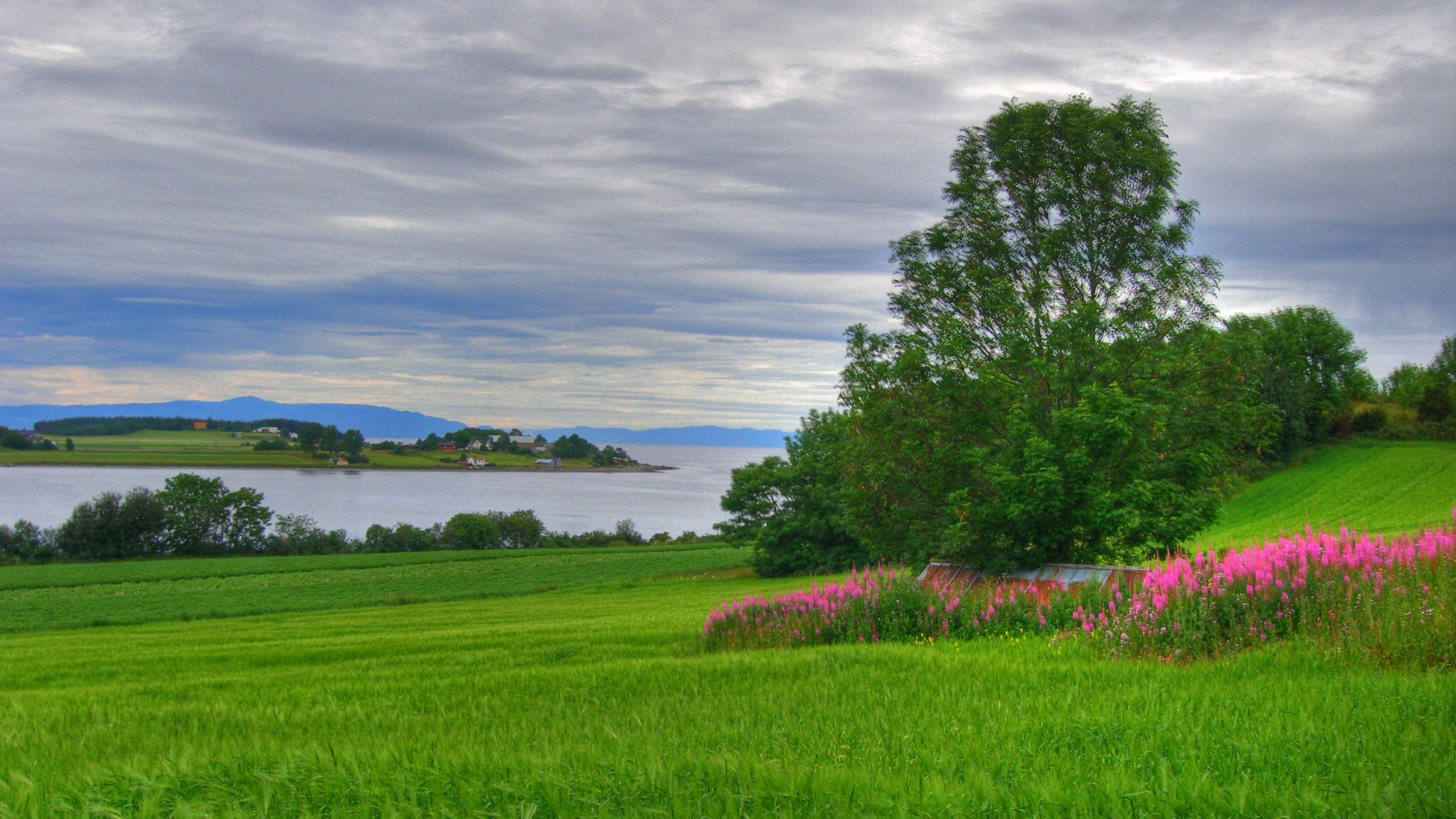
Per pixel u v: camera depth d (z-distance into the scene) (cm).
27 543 8012
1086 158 2702
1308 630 866
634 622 2341
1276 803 404
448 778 515
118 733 812
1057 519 1955
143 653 2041
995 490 2180
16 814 479
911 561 2595
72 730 828
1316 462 6819
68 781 559
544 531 9812
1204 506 2172
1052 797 422
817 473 5925
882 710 702
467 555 7988
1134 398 2030
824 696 795
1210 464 2192
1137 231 2656
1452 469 5803
